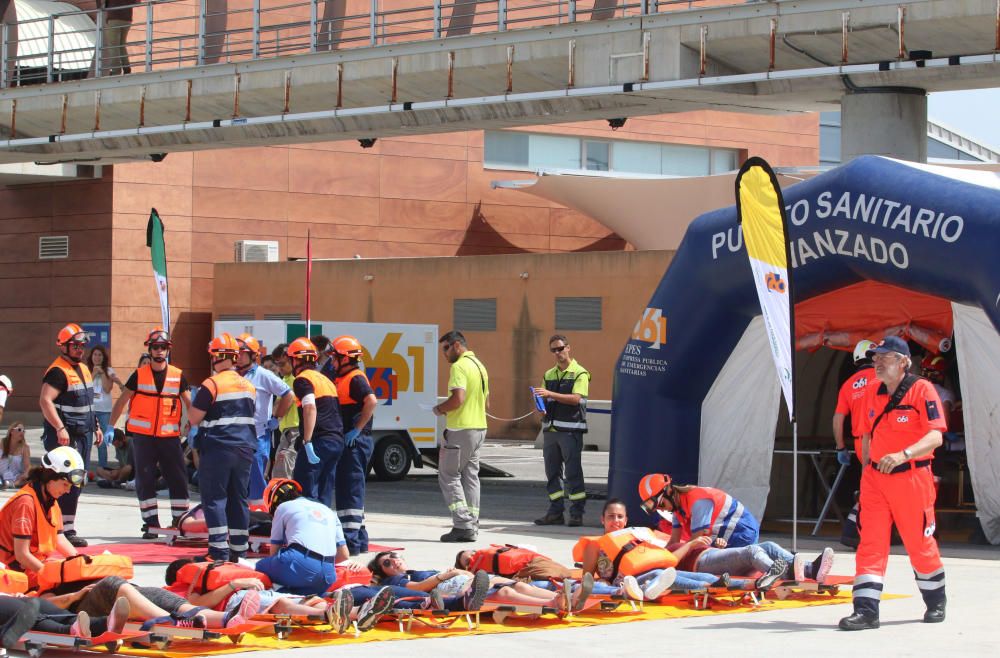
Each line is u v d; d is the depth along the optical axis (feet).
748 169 37.40
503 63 78.95
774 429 48.93
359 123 86.84
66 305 130.21
